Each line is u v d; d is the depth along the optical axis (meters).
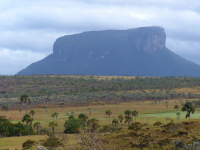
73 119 93.69
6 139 71.25
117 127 78.44
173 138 56.31
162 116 128.38
